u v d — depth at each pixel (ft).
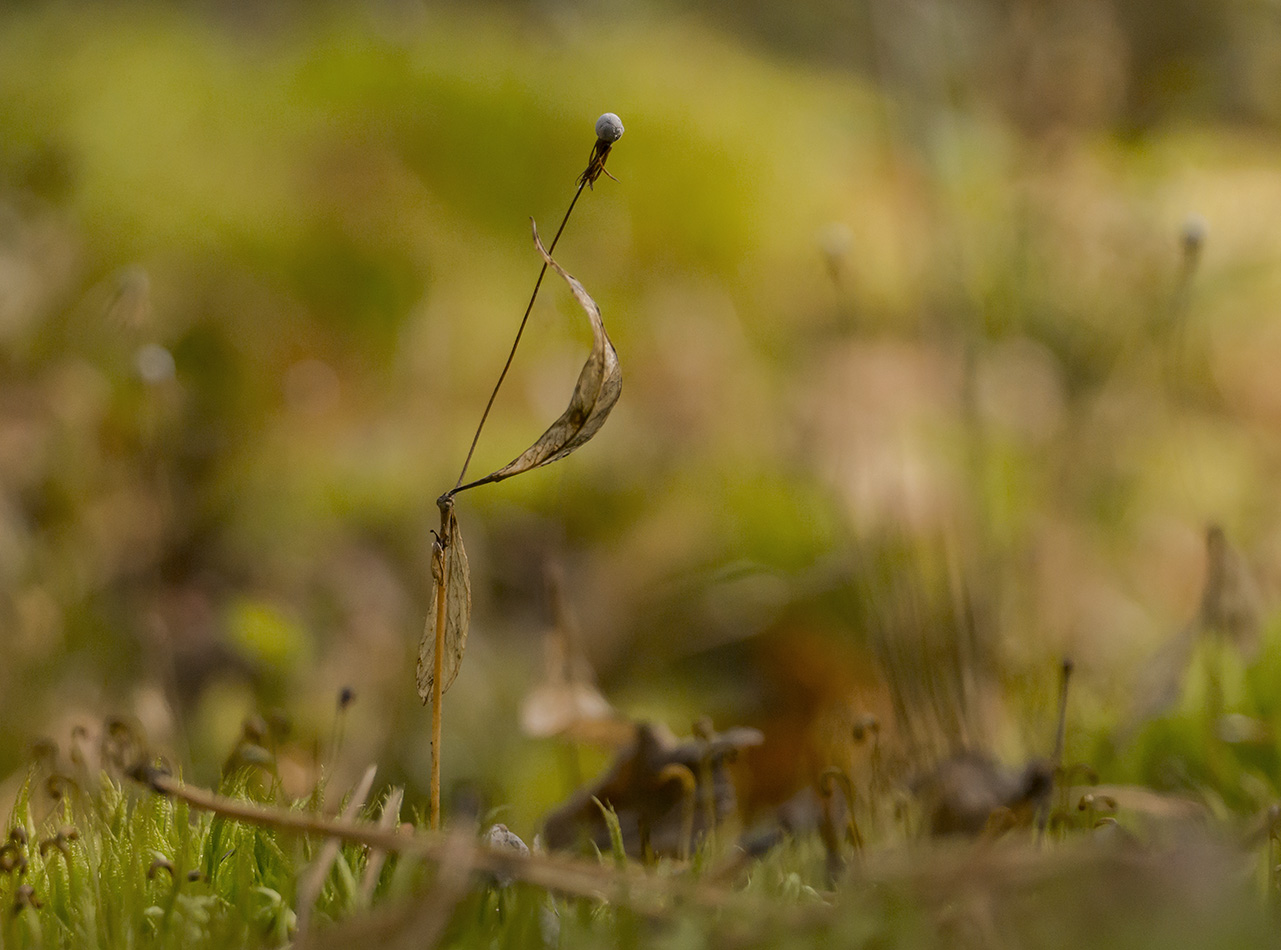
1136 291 5.26
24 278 5.39
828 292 6.95
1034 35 6.09
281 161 6.84
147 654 3.69
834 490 3.89
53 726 3.67
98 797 2.37
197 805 2.25
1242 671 2.72
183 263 6.00
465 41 8.66
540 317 4.34
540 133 7.70
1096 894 2.21
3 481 4.48
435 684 2.29
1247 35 7.81
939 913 2.22
